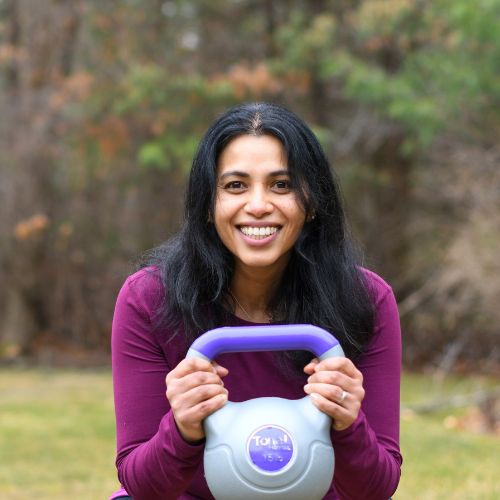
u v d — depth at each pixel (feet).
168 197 41.16
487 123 30.30
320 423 6.39
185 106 35.42
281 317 7.59
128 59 37.40
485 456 16.79
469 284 27.76
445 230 37.11
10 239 41.14
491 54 28.73
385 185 40.50
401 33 34.17
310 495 6.29
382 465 6.86
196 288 7.36
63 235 41.19
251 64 40.47
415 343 37.99
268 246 6.96
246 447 6.19
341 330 7.36
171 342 7.48
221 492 6.30
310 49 35.47
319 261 7.39
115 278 41.37
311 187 7.01
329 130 39.09
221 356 7.47
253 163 6.89
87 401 27.20
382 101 33.45
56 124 39.96
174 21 40.40
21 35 41.04
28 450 19.01
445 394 28.96
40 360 40.83
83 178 40.68
